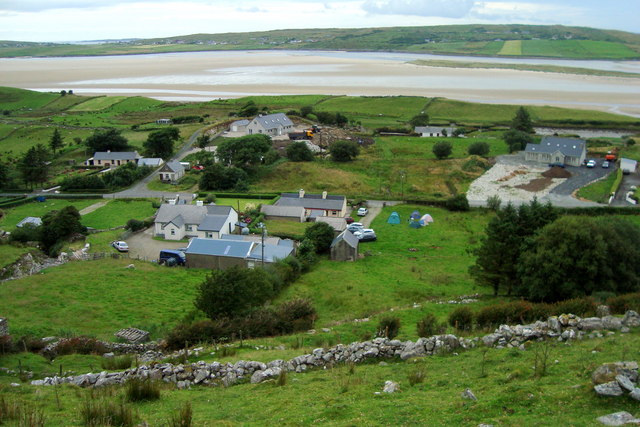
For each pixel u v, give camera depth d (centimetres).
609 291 5556
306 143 17212
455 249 9312
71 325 5466
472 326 4394
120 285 6862
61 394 3134
